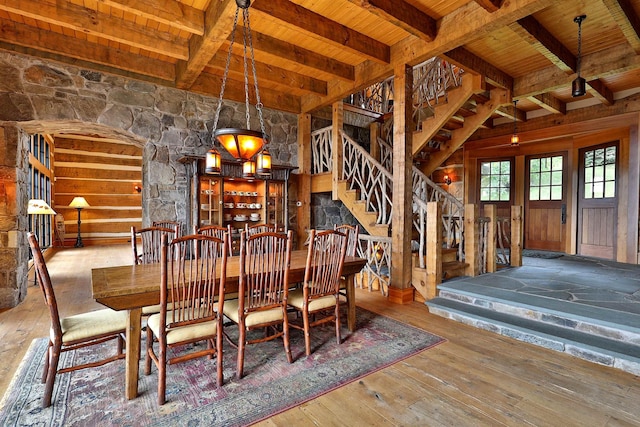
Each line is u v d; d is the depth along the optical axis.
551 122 6.18
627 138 5.23
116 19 3.50
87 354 2.60
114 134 4.68
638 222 5.11
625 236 5.24
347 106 5.96
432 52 3.56
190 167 4.77
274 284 2.46
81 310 3.61
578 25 3.44
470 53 4.14
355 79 4.65
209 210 4.90
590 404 1.95
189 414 1.85
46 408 1.89
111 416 1.83
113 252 8.09
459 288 3.61
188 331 2.08
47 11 3.12
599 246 5.65
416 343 2.80
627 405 1.94
